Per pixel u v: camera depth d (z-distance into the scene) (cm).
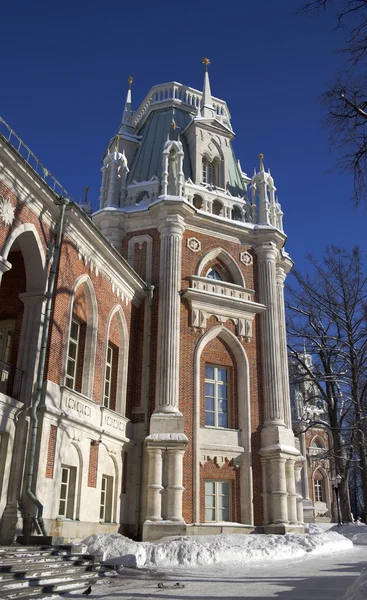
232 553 1658
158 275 2578
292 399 5575
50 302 1719
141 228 2709
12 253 1902
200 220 2725
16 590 948
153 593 1015
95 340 2023
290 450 2472
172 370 2370
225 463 2412
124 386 2278
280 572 1394
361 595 779
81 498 1783
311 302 3769
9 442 1521
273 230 2852
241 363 2605
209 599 935
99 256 2092
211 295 2573
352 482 6744
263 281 2800
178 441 2212
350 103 1159
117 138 3238
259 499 2414
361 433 3303
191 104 3425
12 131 1533
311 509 5441
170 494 2161
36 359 1648
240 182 3203
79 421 1780
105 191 2903
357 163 1165
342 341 3538
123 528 2130
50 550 1367
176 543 1641
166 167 2791
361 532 2970
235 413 2533
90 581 1164
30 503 1508
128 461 2250
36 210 1700
